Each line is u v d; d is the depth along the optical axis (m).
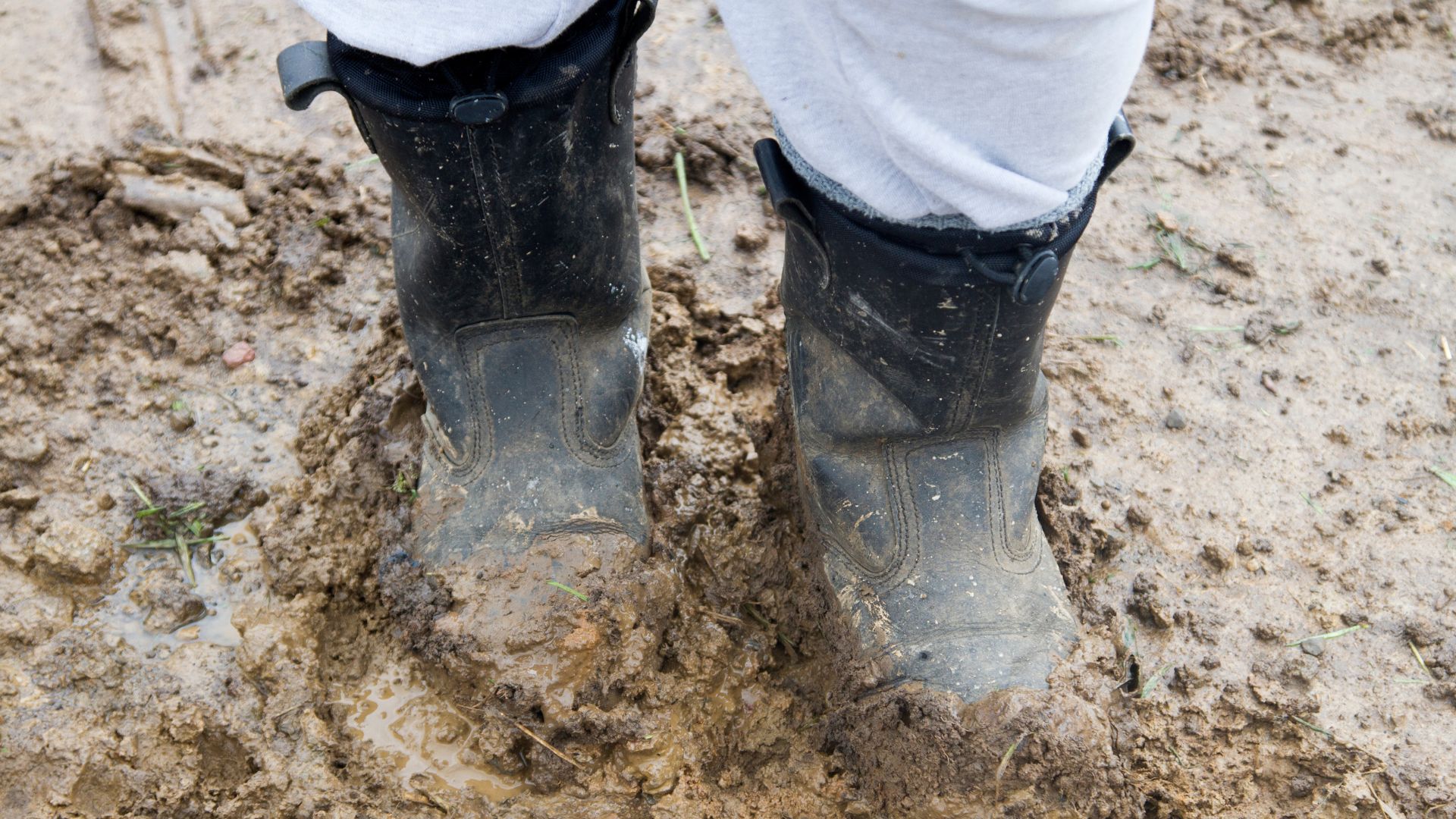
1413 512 2.07
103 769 1.62
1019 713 1.55
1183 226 2.55
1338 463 2.15
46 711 1.68
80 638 1.77
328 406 2.11
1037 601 1.70
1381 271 2.48
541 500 1.78
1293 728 1.76
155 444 2.05
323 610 1.87
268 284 2.30
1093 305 2.39
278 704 1.72
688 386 2.18
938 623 1.65
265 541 1.92
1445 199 2.64
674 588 1.84
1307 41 3.02
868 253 1.40
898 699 1.62
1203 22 3.02
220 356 2.19
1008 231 1.33
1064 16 1.06
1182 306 2.41
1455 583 1.96
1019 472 1.72
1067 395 2.22
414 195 1.55
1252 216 2.59
